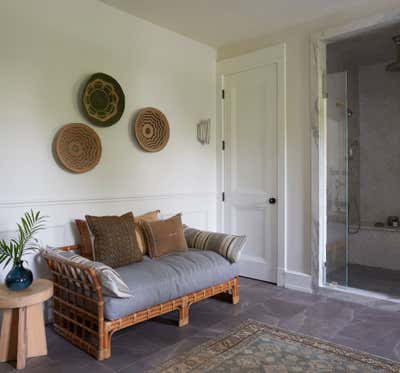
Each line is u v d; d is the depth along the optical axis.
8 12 2.46
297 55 3.43
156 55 3.46
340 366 2.02
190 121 3.82
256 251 3.80
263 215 3.73
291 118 3.48
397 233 4.10
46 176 2.67
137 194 3.29
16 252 2.19
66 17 2.78
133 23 3.25
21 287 2.13
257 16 3.27
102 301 2.10
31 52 2.58
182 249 3.07
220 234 3.16
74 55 2.83
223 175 4.07
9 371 2.00
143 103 3.34
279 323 2.63
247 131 3.85
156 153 3.47
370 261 4.29
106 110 3.00
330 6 3.10
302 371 1.96
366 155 4.73
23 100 2.54
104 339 2.12
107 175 3.06
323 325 2.60
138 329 2.53
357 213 4.49
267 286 3.55
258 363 2.05
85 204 2.91
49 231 2.69
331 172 3.45
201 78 3.93
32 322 2.15
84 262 2.20
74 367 2.04
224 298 3.19
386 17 2.90
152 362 2.08
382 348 2.24
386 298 3.03
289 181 3.51
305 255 3.40
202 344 2.30
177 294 2.49
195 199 3.89
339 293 3.19
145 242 2.99
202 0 2.98
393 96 4.55
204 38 3.79
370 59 4.44
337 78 3.58
